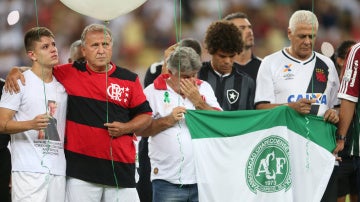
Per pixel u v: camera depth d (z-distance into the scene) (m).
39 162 11.46
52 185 11.57
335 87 13.17
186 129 12.30
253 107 13.45
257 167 12.49
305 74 12.95
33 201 11.40
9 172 12.65
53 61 11.63
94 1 11.61
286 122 12.59
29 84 11.55
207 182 12.30
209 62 13.59
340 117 12.73
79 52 13.80
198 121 12.29
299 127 12.66
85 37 11.72
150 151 12.52
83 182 11.64
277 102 12.99
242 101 13.23
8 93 11.48
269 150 12.53
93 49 11.63
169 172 12.30
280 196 12.59
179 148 12.21
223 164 12.36
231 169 12.39
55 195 11.59
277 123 12.55
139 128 11.84
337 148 12.73
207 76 13.31
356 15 31.70
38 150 11.50
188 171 12.30
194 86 12.30
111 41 11.85
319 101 12.89
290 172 12.63
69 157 11.70
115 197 11.80
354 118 12.88
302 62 12.99
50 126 11.58
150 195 13.97
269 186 12.55
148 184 13.96
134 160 12.00
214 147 12.35
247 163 12.44
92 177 11.63
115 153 11.70
